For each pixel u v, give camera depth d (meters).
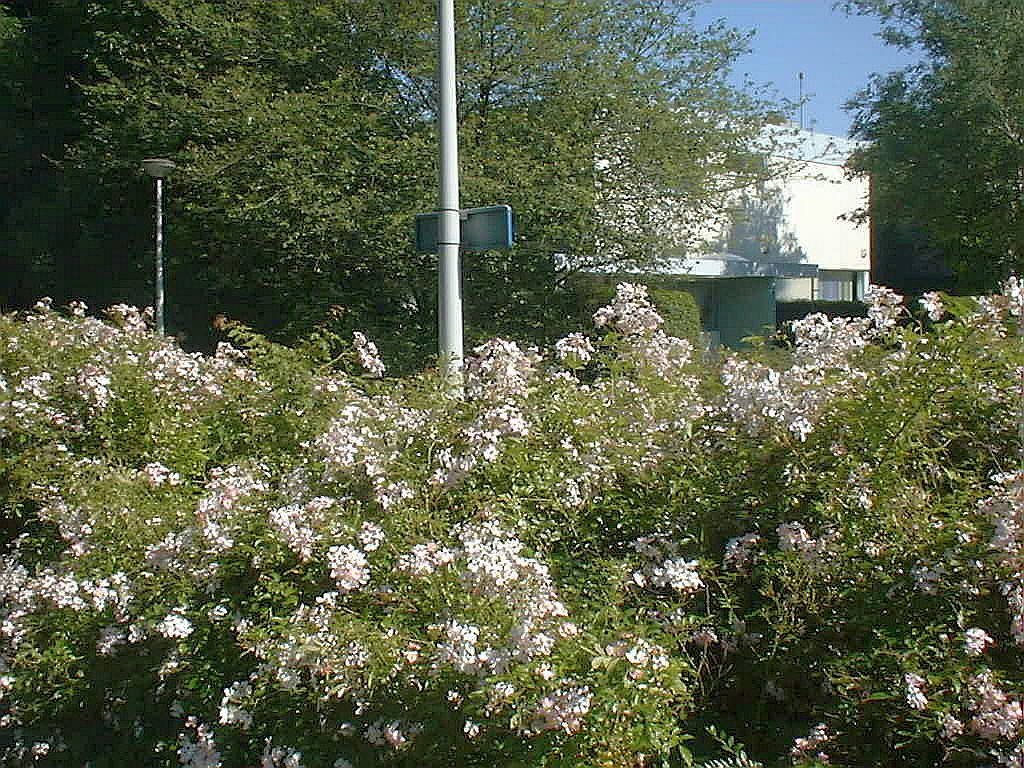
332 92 15.42
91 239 20.16
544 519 3.31
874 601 2.83
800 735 2.86
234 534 3.24
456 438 3.48
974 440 3.28
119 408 4.75
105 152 18.05
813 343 3.65
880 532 2.96
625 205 16.16
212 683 3.24
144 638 3.44
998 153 20.98
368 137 15.54
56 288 21.03
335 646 2.77
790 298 28.11
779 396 3.16
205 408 4.80
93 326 5.66
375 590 3.00
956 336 3.29
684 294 17.61
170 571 3.35
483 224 7.26
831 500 3.03
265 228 15.14
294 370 4.29
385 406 3.94
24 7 23.33
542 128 15.70
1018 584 2.64
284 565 3.17
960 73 20.52
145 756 3.54
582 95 15.88
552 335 16.06
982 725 2.52
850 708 2.76
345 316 15.59
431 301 16.38
